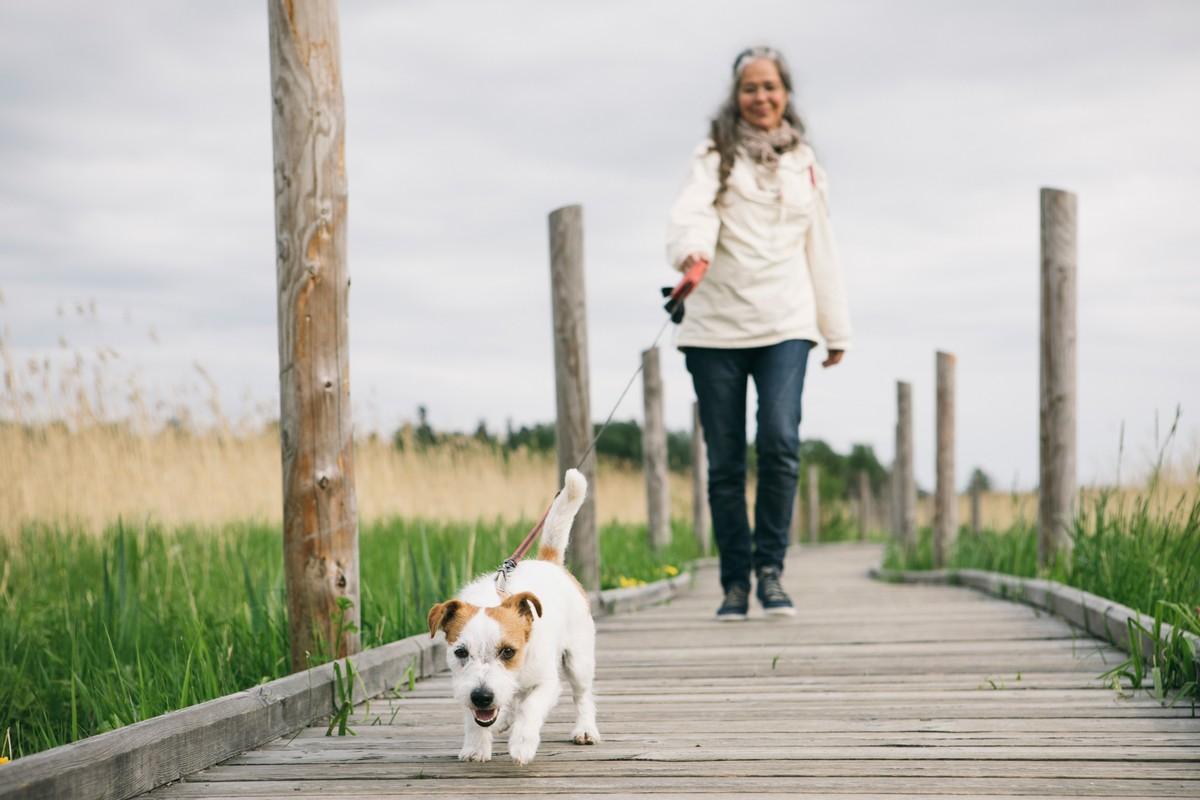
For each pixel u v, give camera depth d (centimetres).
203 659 403
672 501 2120
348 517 400
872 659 473
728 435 604
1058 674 424
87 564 692
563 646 330
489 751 309
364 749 324
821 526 3141
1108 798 261
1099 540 613
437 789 280
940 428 1163
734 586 627
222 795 276
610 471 1808
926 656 478
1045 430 750
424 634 479
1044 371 751
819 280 615
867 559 1834
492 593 320
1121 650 476
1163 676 384
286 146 391
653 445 1215
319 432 393
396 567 697
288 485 396
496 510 1155
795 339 588
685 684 424
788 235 588
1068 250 744
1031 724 337
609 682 432
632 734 338
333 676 375
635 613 711
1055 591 615
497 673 290
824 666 458
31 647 504
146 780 276
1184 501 530
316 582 393
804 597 814
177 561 706
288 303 392
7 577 615
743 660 479
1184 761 293
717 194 588
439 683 443
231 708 316
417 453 1209
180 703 344
